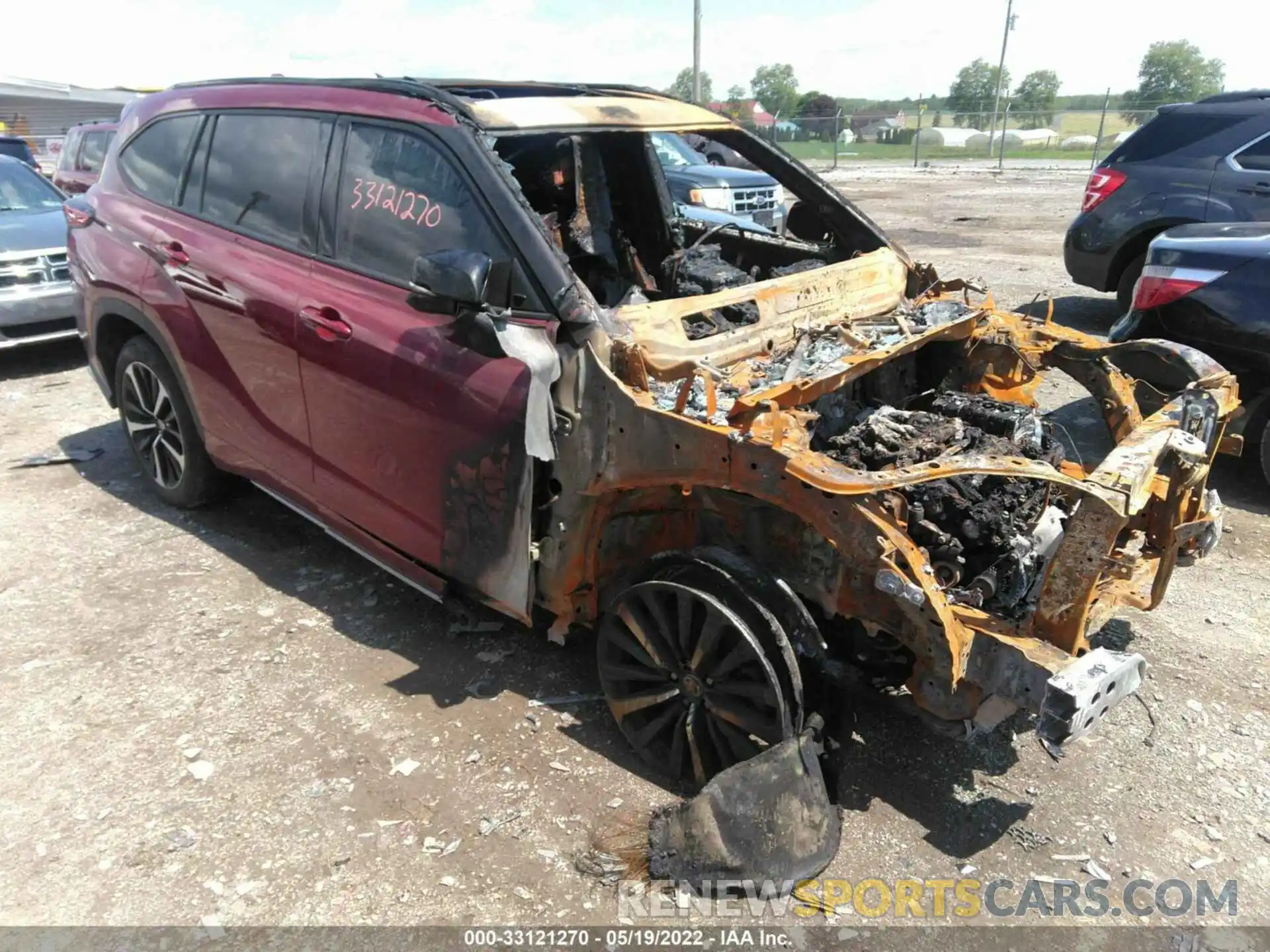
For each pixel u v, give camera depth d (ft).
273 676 11.45
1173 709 10.85
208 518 15.81
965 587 9.04
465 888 8.38
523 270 9.77
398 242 10.96
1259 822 9.18
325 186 11.84
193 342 13.57
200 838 8.93
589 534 9.95
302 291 11.78
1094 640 12.16
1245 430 16.19
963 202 60.44
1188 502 10.24
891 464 9.64
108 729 10.45
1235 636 12.25
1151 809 9.37
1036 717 7.66
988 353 12.90
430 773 9.82
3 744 10.20
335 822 9.13
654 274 15.31
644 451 9.01
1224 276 15.57
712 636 9.01
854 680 9.03
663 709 9.88
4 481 17.34
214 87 14.34
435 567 11.26
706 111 13.47
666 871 8.50
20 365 25.39
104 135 37.96
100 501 16.51
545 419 9.22
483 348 9.70
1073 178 76.07
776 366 10.04
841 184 77.71
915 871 8.61
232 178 13.34
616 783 9.73
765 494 8.36
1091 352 12.15
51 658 11.76
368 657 11.87
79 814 9.21
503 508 10.05
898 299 13.24
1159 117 24.98
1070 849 8.88
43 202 27.53
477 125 10.43
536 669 11.64
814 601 9.07
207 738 10.32
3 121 89.56
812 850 8.47
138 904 8.20
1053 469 8.20
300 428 12.35
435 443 10.48
